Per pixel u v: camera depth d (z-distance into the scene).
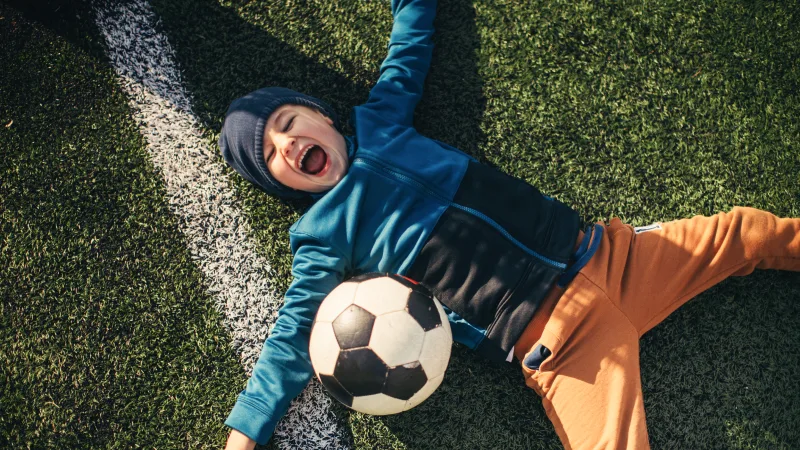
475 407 2.13
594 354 1.82
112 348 2.21
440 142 2.19
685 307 2.13
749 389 2.06
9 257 2.28
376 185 1.94
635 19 2.30
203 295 2.24
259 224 2.27
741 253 1.89
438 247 1.91
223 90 2.34
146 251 2.27
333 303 1.71
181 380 2.19
